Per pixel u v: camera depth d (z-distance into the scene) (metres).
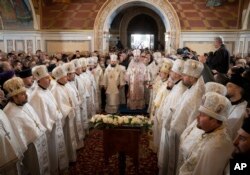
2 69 4.51
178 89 3.71
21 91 3.23
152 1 13.09
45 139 3.67
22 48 13.73
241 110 2.71
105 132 3.64
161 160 3.88
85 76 6.68
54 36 14.01
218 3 12.81
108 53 12.08
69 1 13.64
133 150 3.63
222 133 2.12
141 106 8.41
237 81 2.79
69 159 4.64
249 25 12.02
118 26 20.11
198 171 2.08
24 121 3.22
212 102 2.13
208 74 3.95
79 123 5.23
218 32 12.94
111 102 8.26
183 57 5.09
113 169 4.48
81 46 13.91
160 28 19.92
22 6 12.82
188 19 13.18
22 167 3.38
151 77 8.53
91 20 13.66
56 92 4.41
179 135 3.04
